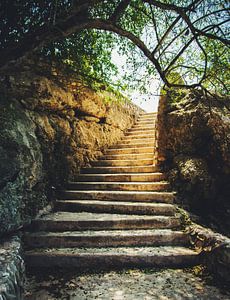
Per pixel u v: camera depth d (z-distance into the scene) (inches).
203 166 185.2
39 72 173.2
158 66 126.8
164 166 214.2
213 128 182.5
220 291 101.7
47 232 141.1
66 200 185.0
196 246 132.6
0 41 121.6
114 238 136.5
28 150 142.8
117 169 225.9
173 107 212.5
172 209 164.9
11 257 94.9
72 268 119.3
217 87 159.2
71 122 218.1
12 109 149.1
